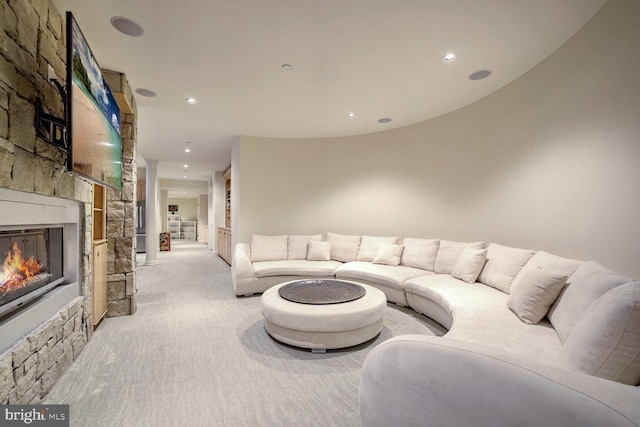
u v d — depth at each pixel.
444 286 2.81
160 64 2.59
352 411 1.63
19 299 1.60
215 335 2.66
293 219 5.18
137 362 2.15
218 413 1.60
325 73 2.78
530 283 1.92
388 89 3.14
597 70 2.07
